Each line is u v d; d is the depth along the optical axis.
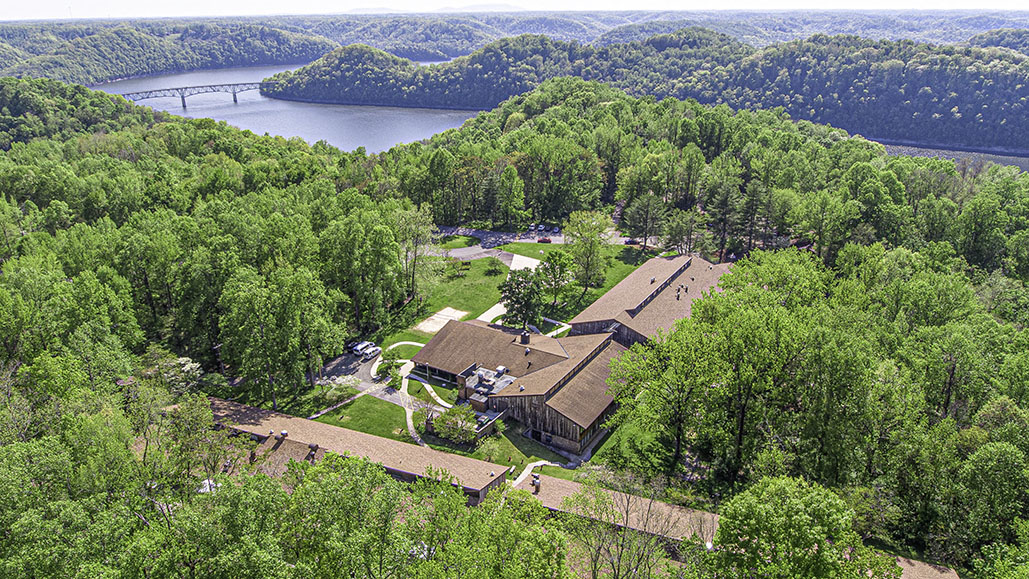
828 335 54.91
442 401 76.50
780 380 57.94
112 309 75.69
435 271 106.44
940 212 114.88
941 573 43.12
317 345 78.44
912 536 48.44
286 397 78.06
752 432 58.00
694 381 58.12
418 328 96.50
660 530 44.06
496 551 35.22
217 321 85.44
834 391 52.06
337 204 118.00
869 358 54.50
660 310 90.06
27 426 50.19
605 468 56.75
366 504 36.12
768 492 36.50
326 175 149.12
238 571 32.09
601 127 164.38
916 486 49.53
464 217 151.88
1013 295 87.56
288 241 92.94
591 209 146.75
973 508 45.41
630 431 69.31
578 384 71.81
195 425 52.69
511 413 71.44
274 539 34.25
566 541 38.75
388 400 77.25
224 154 163.25
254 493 35.78
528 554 35.31
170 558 33.22
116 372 63.66
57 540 33.94
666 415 60.59
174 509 41.31
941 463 47.69
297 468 44.16
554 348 79.31
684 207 146.50
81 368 61.44
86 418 46.25
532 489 56.59
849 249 96.06
